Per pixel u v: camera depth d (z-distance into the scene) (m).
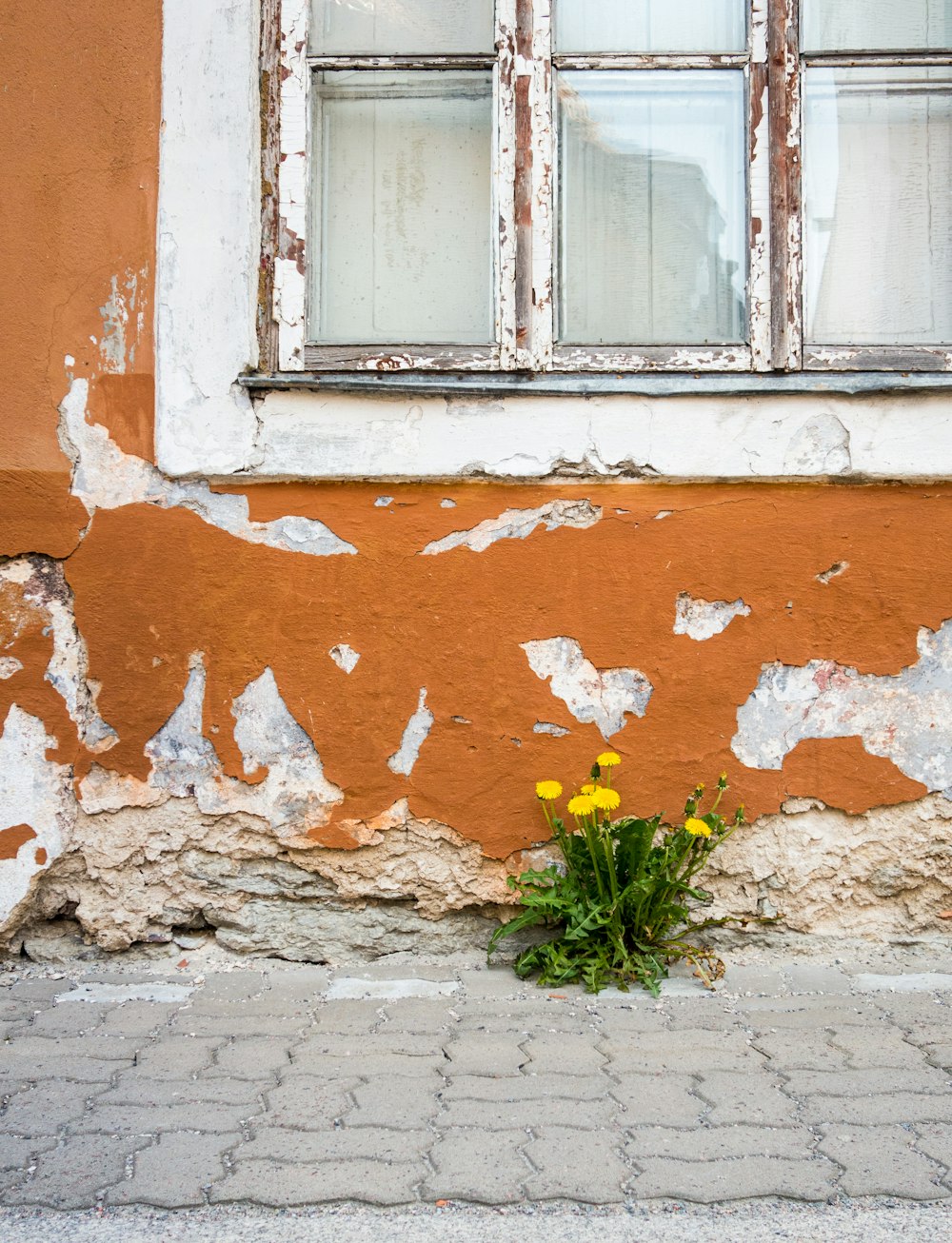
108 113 3.29
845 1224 1.99
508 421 3.27
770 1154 2.20
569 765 3.26
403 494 3.27
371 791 3.27
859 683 3.26
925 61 3.40
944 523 3.25
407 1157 2.19
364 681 3.27
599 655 3.26
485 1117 2.34
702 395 3.25
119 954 3.30
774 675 3.26
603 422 3.26
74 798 3.27
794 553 3.25
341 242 3.48
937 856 3.26
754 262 3.35
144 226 3.29
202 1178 2.11
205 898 3.29
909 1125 2.32
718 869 3.27
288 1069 2.58
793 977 3.16
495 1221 2.00
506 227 3.36
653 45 3.44
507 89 3.38
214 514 3.28
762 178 3.36
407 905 3.31
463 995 3.05
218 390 3.28
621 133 3.45
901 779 3.25
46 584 3.27
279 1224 1.99
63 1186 2.09
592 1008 2.95
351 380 3.24
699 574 3.25
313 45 3.45
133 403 3.27
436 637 3.27
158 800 3.28
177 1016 2.91
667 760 3.26
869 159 3.44
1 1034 2.79
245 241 3.28
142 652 3.27
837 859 3.27
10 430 3.26
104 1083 2.51
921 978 3.14
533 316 3.33
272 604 3.27
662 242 3.44
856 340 3.42
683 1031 2.80
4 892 3.26
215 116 3.29
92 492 3.27
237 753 3.27
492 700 3.26
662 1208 2.04
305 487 3.28
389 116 3.48
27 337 3.27
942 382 3.20
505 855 3.27
